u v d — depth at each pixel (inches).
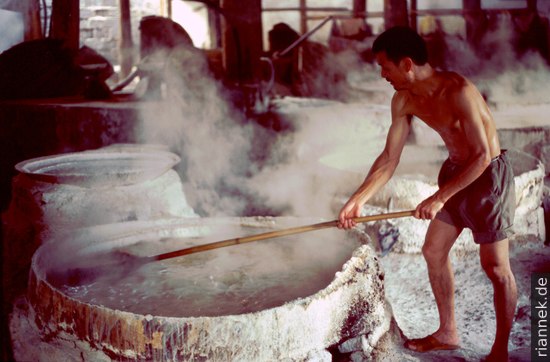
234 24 347.3
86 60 388.2
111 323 108.9
